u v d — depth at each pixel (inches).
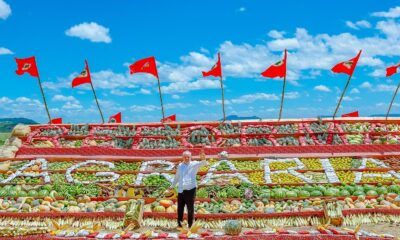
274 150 1020.5
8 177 925.8
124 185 876.0
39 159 1012.5
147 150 1029.8
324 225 666.8
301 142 1054.4
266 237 608.7
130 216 703.1
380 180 875.4
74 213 730.2
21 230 616.7
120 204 781.3
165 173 931.3
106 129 1146.0
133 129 1136.2
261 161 991.6
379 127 1122.0
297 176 898.7
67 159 1015.6
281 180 880.3
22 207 767.1
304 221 710.5
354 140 1055.0
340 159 986.7
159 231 685.9
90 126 1162.6
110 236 612.7
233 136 1090.1
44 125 1165.7
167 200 780.6
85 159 1014.4
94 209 770.2
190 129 1131.3
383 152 1007.6
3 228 619.2
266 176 899.4
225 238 607.5
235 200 786.8
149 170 954.7
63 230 639.8
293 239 604.4
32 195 822.5
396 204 760.3
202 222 714.2
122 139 1099.9
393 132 1088.8
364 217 721.0
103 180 900.0
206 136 1094.4
